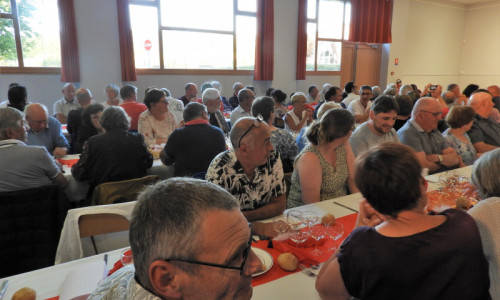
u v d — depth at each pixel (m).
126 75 6.31
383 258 0.77
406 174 0.78
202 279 0.54
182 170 2.43
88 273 1.04
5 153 1.89
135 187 2.09
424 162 2.46
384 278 0.78
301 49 8.02
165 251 0.53
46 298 0.99
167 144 2.45
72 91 5.13
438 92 5.77
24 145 1.97
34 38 5.61
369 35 9.01
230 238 0.55
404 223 0.81
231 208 0.58
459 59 11.55
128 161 2.29
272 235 1.34
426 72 10.89
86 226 1.42
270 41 7.53
